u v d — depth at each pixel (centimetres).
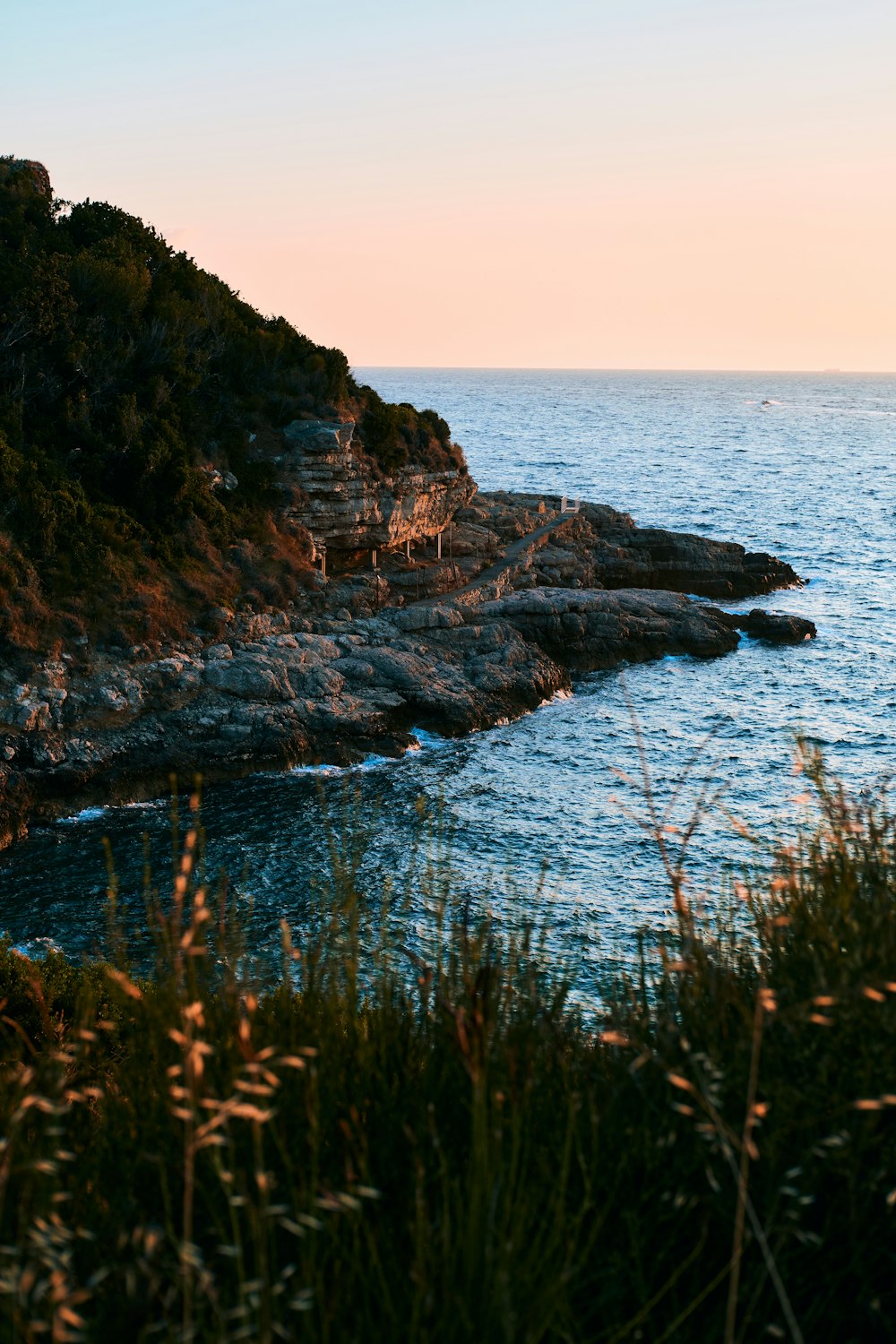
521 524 9844
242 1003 531
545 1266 385
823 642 8425
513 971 590
